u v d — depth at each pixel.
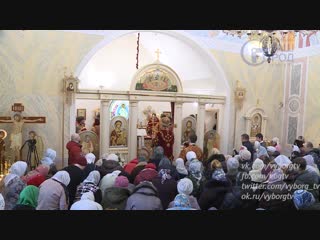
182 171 6.00
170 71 10.68
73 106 9.29
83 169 5.68
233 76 11.84
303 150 8.17
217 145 11.74
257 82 12.36
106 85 14.55
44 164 5.72
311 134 11.55
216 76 11.80
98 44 9.44
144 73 10.31
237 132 12.06
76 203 3.52
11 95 8.62
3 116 8.40
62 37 9.05
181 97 10.87
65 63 9.15
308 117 11.69
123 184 4.42
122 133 10.79
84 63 9.35
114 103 13.73
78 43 9.24
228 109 11.79
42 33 8.84
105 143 9.90
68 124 9.27
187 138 11.73
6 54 8.52
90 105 14.08
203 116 11.45
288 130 12.59
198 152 8.37
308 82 11.67
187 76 13.81
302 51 11.91
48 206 4.09
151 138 10.65
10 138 8.41
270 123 12.78
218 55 11.51
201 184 5.26
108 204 4.12
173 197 4.69
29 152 8.63
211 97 11.48
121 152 10.47
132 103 10.21
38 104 8.91
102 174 5.66
